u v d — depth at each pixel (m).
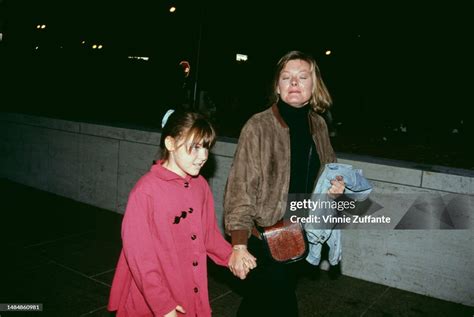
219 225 4.61
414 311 3.44
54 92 11.30
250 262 2.10
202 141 1.83
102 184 5.68
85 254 4.25
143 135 5.18
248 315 2.32
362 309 3.45
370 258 3.89
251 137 2.24
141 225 1.79
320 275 4.02
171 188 1.89
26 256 4.11
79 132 5.81
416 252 3.68
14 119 6.57
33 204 5.73
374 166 3.78
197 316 1.93
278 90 2.38
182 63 9.55
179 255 1.88
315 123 2.43
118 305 1.93
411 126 8.03
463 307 3.50
